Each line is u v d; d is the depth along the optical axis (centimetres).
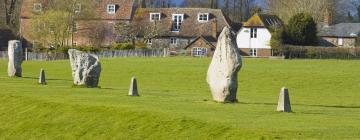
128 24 12650
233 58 4028
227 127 3038
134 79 4575
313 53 10250
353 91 5969
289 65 7975
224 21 12988
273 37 10731
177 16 12988
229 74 4041
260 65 7931
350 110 3959
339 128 2978
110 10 13025
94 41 12481
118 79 6881
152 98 4344
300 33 10881
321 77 6706
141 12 13188
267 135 2822
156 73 7275
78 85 5225
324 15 13925
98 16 12888
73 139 3481
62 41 11081
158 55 10519
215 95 4097
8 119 4019
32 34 11544
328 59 9444
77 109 3825
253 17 12212
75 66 5250
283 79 6644
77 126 3612
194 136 3067
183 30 12825
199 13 13000
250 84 6406
